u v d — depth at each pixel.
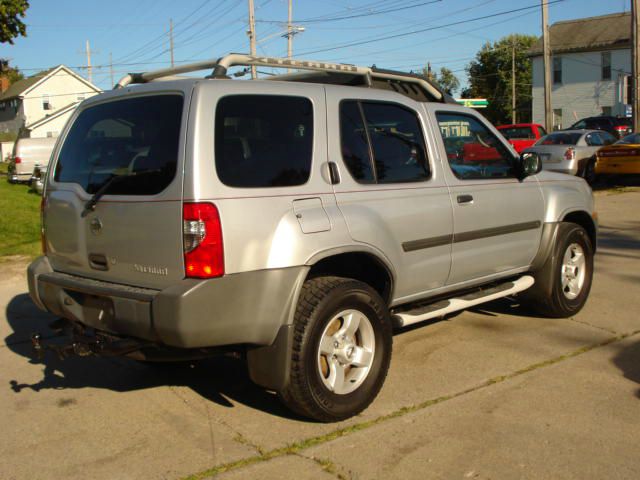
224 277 3.55
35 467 3.62
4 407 4.47
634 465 3.48
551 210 5.82
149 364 5.27
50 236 4.48
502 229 5.33
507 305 6.67
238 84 3.83
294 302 3.80
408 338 5.70
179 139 3.63
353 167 4.27
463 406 4.26
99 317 3.94
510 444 3.73
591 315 6.28
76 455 3.75
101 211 3.97
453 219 4.84
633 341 5.51
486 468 3.47
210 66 4.46
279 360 3.78
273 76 5.37
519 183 5.55
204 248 3.51
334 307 3.92
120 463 3.64
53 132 55.06
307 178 3.99
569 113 48.00
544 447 3.69
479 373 4.84
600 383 4.61
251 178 3.72
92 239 4.06
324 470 3.49
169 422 4.16
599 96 46.34
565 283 6.11
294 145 3.97
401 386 4.62
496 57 72.19
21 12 25.05
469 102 27.58
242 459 3.64
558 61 48.16
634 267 8.27
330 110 4.21
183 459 3.66
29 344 5.88
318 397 3.89
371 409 4.25
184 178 3.55
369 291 4.15
